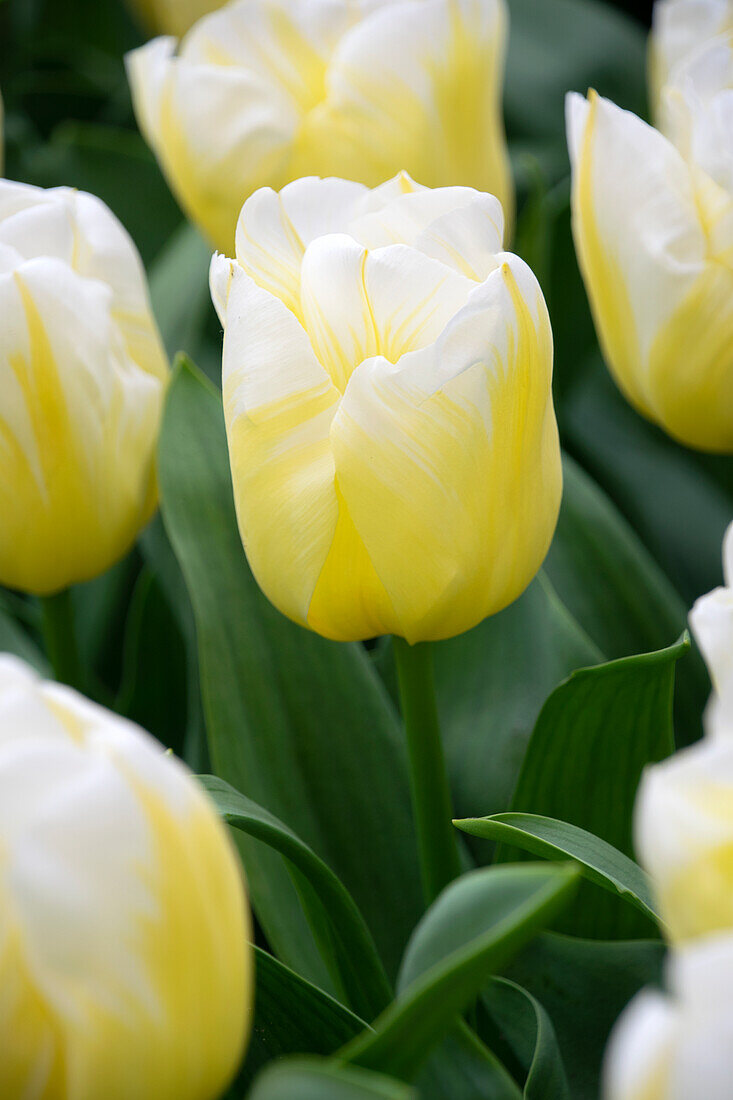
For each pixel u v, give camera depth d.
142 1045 0.53
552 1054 0.62
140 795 0.53
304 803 0.67
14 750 0.52
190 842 0.53
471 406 0.59
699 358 0.67
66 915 0.52
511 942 0.54
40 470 0.65
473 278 0.61
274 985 0.60
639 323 0.68
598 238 0.68
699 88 0.71
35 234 0.66
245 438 0.60
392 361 0.61
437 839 0.65
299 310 0.62
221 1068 0.54
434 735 0.64
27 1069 0.53
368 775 0.68
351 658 0.68
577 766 0.66
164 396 0.68
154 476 0.68
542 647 0.70
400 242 0.62
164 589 0.74
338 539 0.61
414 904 0.67
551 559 0.73
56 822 0.52
